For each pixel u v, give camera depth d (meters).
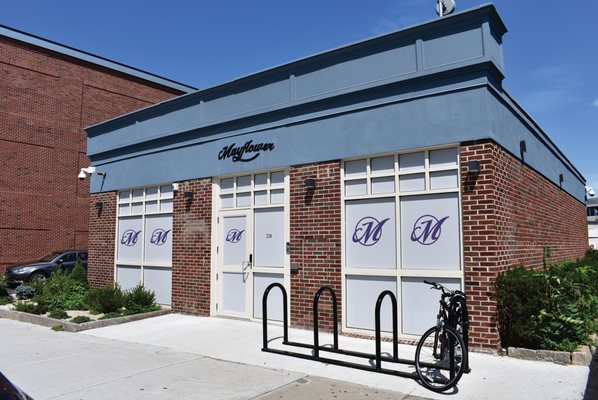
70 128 23.75
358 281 8.52
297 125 9.54
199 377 6.36
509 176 8.12
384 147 8.30
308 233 9.15
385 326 8.14
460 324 6.37
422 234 7.90
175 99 11.79
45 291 13.56
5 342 8.68
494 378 6.00
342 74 8.94
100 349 8.05
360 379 6.18
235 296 10.45
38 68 22.73
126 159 13.30
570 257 14.76
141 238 12.73
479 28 7.54
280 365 6.88
